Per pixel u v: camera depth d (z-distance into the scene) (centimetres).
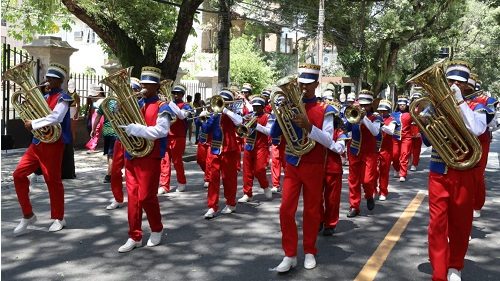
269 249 620
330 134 527
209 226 725
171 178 1155
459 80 481
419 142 1376
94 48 3500
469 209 489
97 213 782
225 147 782
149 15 1527
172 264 560
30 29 1717
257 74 3164
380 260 583
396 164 1208
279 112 530
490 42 3994
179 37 1498
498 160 1641
